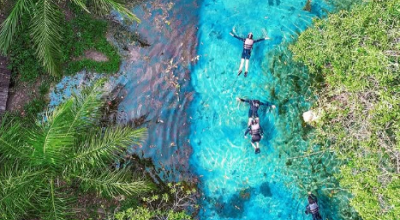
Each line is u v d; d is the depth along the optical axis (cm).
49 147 686
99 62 983
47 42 801
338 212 972
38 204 791
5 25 789
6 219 720
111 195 835
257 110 983
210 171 999
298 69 998
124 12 794
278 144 1000
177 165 998
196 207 981
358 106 777
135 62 1004
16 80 952
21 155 732
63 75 973
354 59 755
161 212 955
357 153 795
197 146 1005
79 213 920
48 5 796
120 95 996
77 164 762
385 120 709
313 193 986
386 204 709
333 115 877
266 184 995
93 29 980
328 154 980
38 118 951
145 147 995
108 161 936
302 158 992
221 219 986
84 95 757
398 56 689
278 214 988
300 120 995
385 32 717
